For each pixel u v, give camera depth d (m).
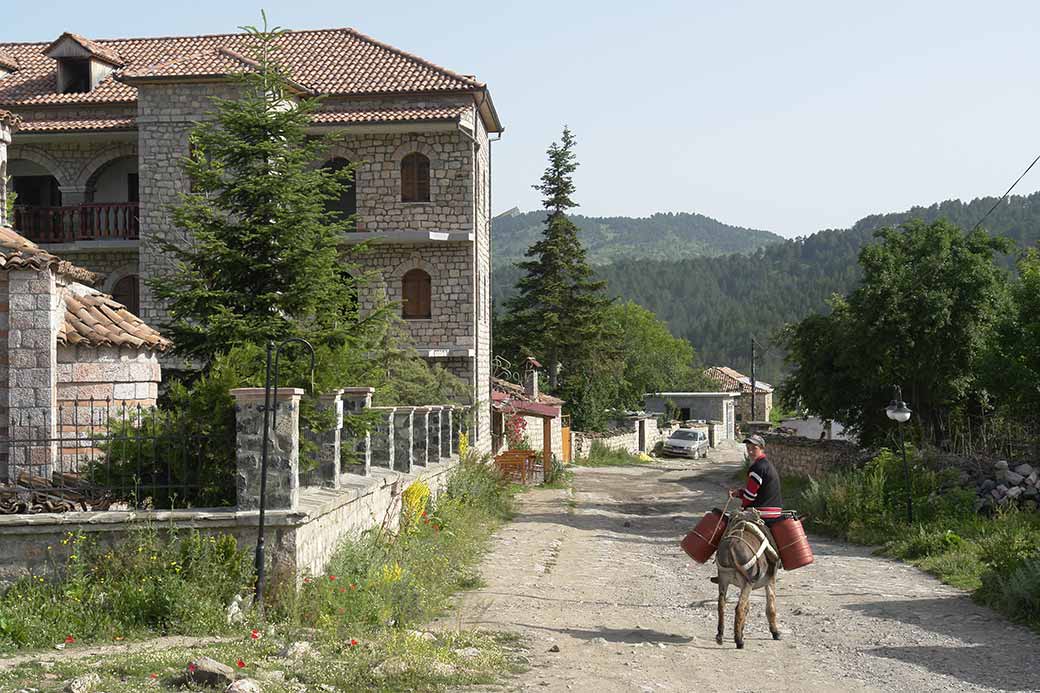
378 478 17.53
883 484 24.23
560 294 65.00
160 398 19.80
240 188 19.45
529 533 23.89
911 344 28.62
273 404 12.38
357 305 21.11
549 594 15.44
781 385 36.50
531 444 48.66
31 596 11.48
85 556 11.91
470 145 35.12
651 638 12.22
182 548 12.06
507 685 9.41
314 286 19.61
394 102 35.19
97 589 11.58
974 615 13.70
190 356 19.81
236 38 40.00
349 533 15.23
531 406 44.00
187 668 8.80
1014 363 24.05
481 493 26.72
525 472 39.25
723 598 11.99
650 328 105.88
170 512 12.23
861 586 16.48
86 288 19.55
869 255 31.78
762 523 12.17
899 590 16.03
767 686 9.78
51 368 16.30
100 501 12.87
